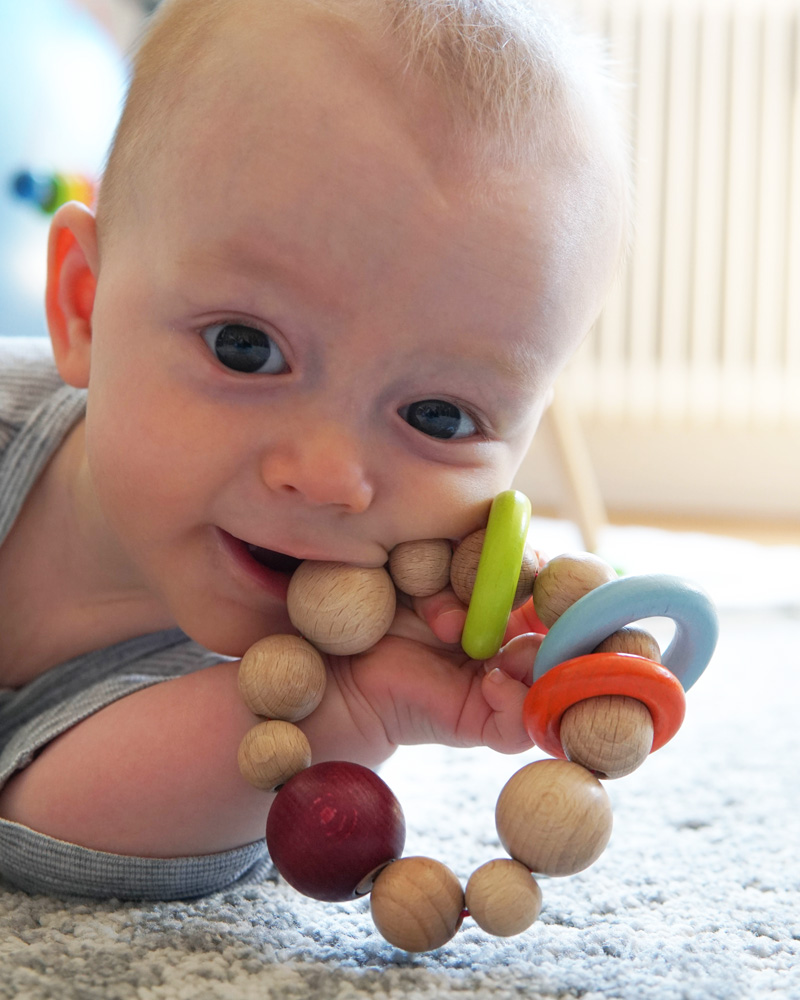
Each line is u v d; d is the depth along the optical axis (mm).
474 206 351
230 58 365
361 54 359
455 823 437
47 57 881
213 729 378
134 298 375
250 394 361
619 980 333
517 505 367
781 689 604
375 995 320
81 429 454
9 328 839
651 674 332
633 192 420
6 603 452
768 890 395
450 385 361
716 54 1492
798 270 1505
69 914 364
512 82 365
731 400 1522
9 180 841
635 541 1127
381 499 365
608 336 1540
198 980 323
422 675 376
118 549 438
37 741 392
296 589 367
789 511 1539
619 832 434
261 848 396
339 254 347
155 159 375
